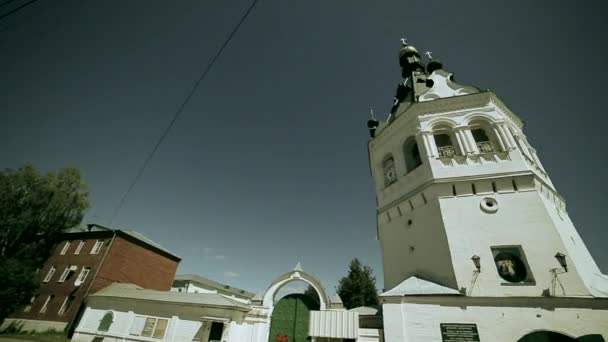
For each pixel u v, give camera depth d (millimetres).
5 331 27125
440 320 11492
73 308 27312
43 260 32969
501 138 16031
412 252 15328
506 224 13070
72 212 34531
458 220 13914
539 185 14211
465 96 17844
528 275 11672
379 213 19156
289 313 15906
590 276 12188
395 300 12578
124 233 32281
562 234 12477
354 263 40688
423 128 17781
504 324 10750
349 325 13211
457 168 15406
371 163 23188
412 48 27125
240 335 15969
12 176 32000
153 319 19359
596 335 9703
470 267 12500
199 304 18156
